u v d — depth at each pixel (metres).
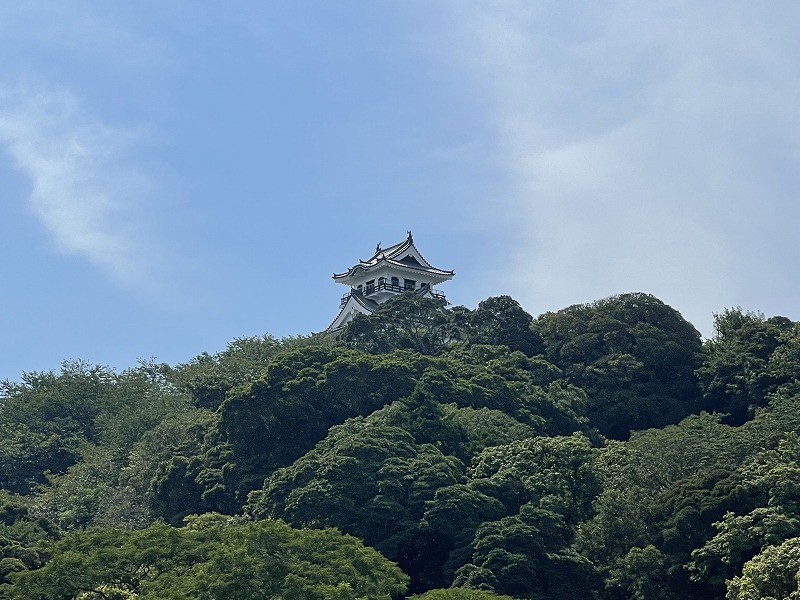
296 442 84.88
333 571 54.53
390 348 104.31
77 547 58.16
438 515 68.69
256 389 85.38
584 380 106.25
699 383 105.62
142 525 81.94
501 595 60.78
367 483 71.69
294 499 70.75
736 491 68.81
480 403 88.12
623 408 102.00
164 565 55.97
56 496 92.38
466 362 99.94
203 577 52.06
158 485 84.19
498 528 66.81
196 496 84.12
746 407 99.56
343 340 105.25
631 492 72.69
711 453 77.19
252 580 52.38
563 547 68.06
